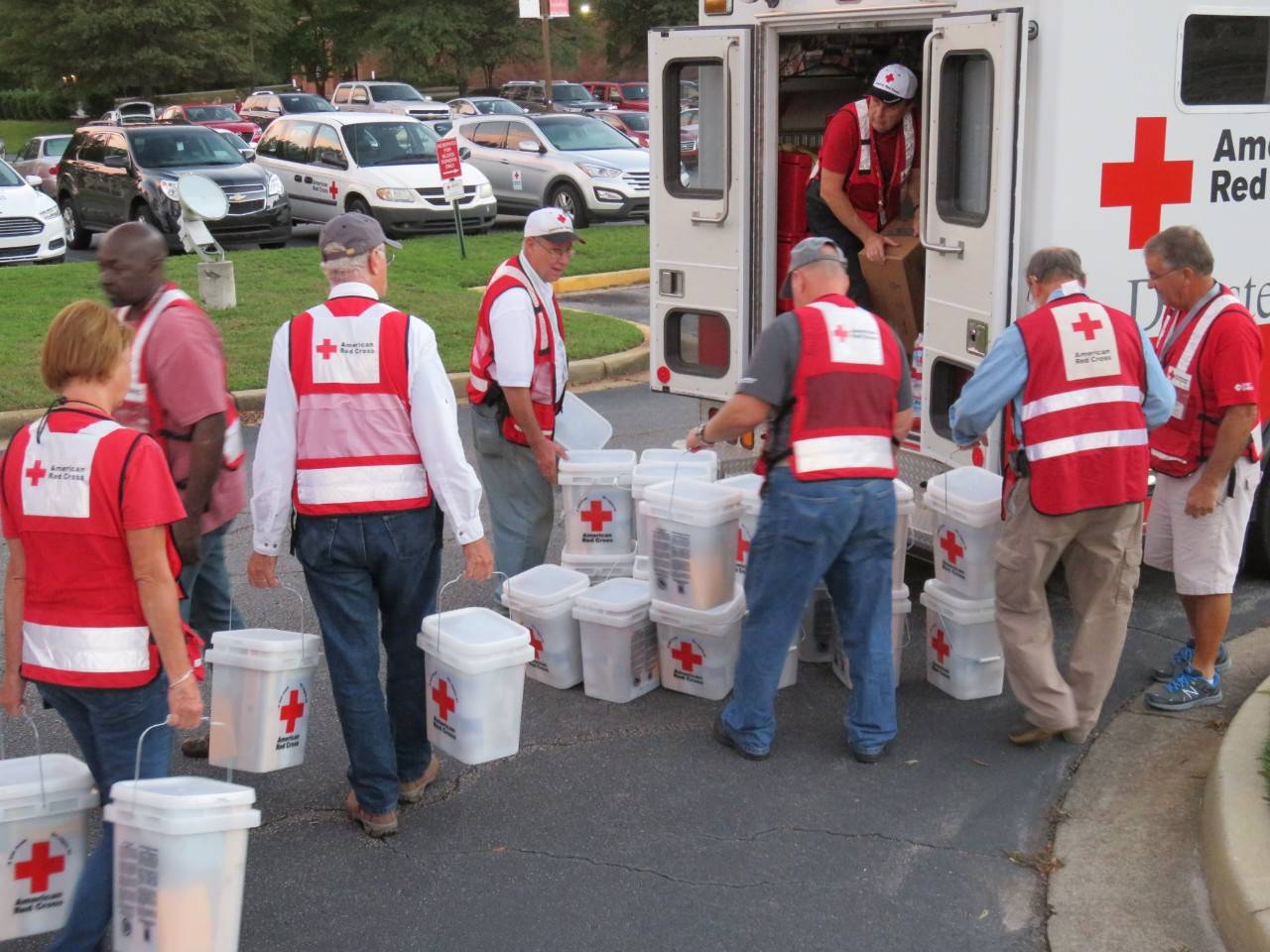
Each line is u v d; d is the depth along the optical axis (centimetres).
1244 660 530
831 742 477
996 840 411
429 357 386
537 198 1881
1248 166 550
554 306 541
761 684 455
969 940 362
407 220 1711
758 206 607
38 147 2286
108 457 310
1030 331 431
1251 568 616
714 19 611
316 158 1812
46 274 1435
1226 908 355
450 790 447
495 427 544
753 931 366
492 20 4744
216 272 1239
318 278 1405
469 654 403
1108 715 489
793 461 430
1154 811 423
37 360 1048
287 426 387
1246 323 457
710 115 613
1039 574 445
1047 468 430
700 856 404
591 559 567
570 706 508
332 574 393
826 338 426
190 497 412
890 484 439
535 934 366
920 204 550
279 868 400
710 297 622
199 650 347
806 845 409
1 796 320
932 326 545
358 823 423
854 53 679
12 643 330
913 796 437
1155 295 535
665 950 358
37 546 315
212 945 306
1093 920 368
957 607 493
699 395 637
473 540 393
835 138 595
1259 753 412
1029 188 501
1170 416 451
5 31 4694
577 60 5056
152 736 330
